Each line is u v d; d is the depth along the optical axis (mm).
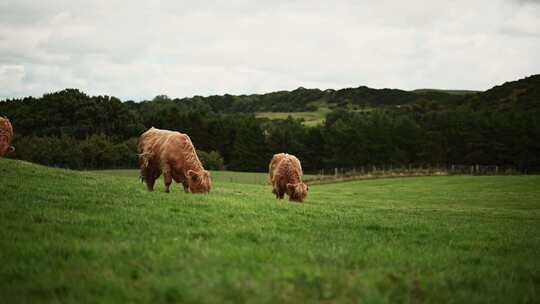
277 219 14039
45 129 110188
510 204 42594
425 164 123000
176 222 11703
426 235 13711
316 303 6055
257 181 77688
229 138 133625
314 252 9125
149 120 132625
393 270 8172
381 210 23719
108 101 121438
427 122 135875
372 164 123500
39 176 20641
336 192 54844
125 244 8547
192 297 5914
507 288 7801
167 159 20328
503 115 121625
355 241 11320
